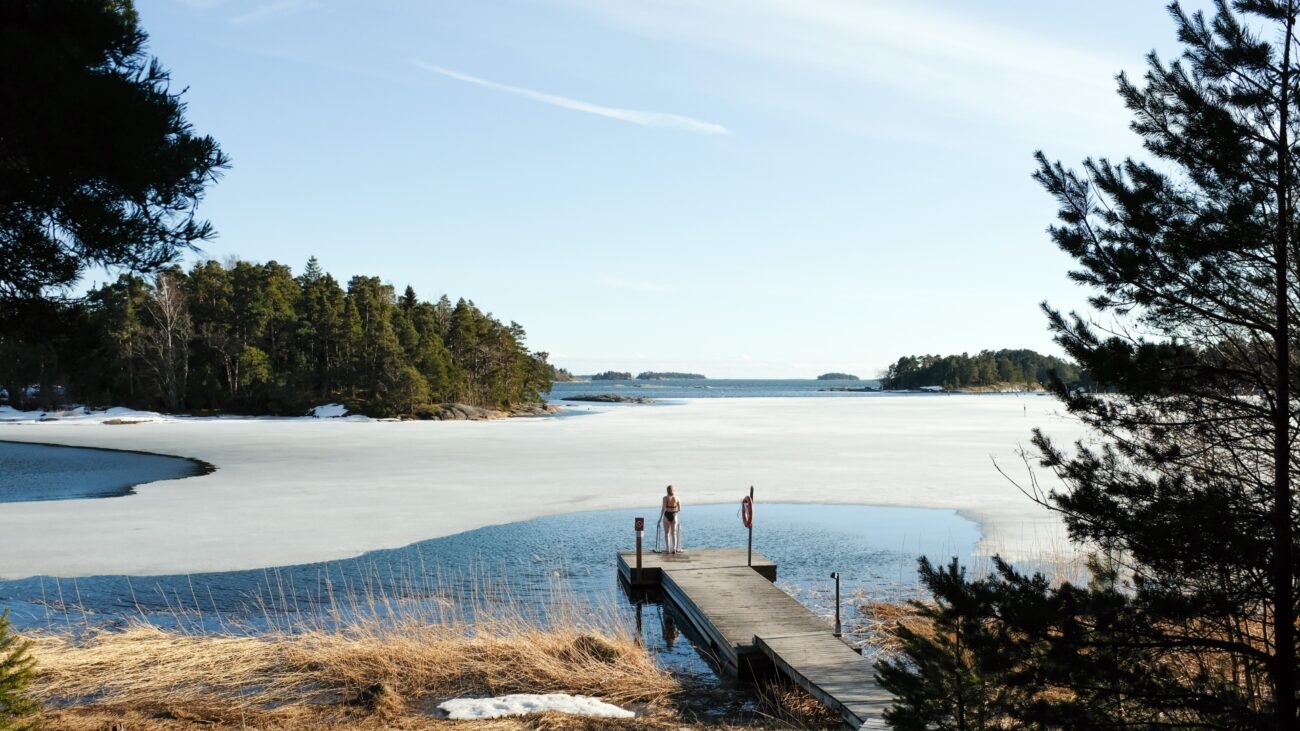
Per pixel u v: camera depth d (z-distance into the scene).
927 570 5.97
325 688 10.47
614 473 37.00
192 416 84.38
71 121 5.16
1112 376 5.55
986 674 6.18
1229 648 5.30
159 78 5.80
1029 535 22.73
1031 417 93.44
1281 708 5.09
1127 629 5.41
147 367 89.12
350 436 59.16
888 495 30.50
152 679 10.62
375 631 13.24
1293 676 5.07
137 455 45.34
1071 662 5.41
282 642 12.24
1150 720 5.43
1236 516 5.24
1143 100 5.71
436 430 66.50
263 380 88.44
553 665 11.35
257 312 92.25
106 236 5.47
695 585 15.59
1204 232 5.33
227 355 90.50
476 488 32.00
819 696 10.02
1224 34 5.38
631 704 10.42
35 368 82.50
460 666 11.32
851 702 9.48
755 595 14.86
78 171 5.39
